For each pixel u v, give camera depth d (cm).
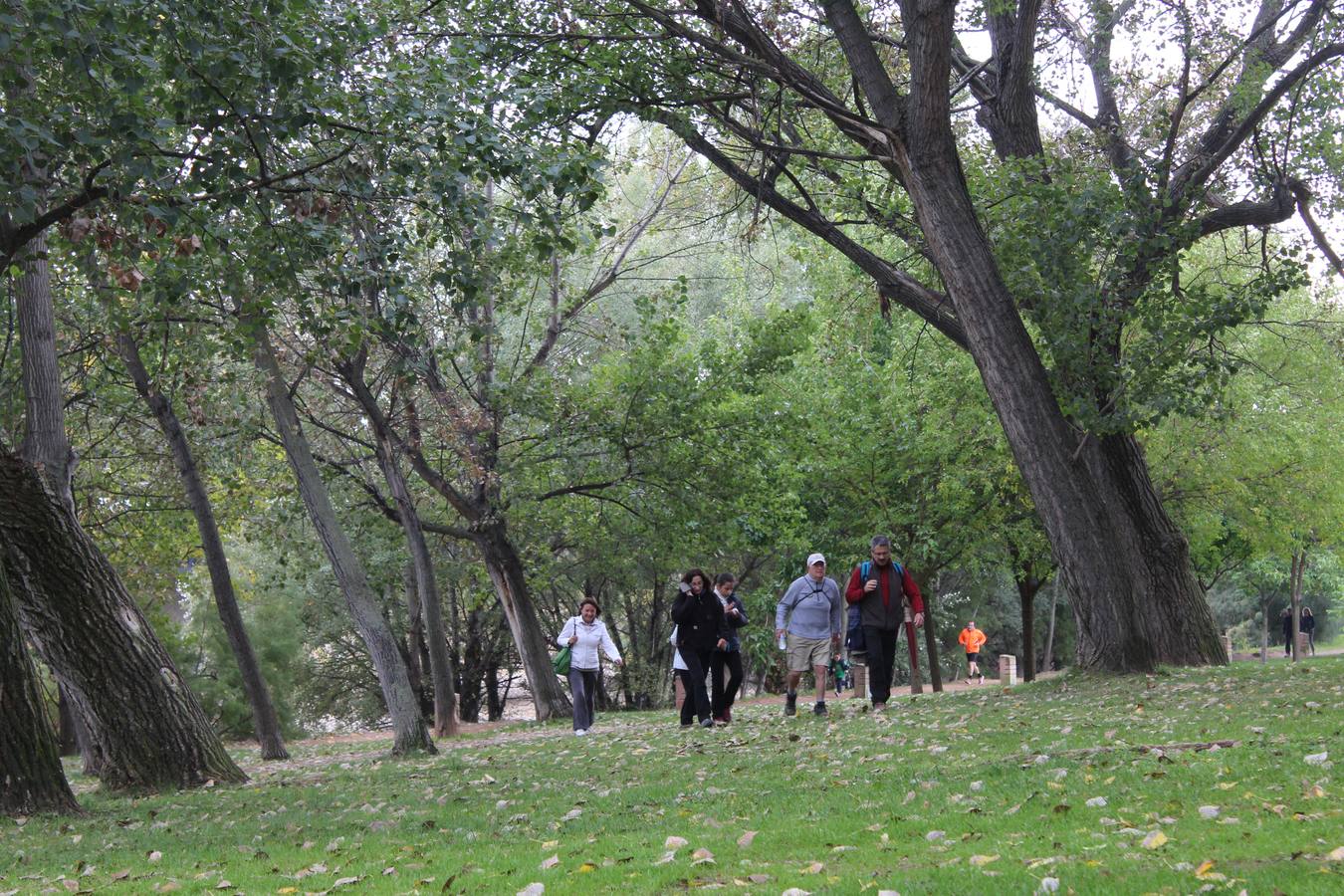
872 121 1820
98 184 1154
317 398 2841
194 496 2472
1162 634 2103
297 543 3453
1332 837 585
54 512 1548
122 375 2431
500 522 3231
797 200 2636
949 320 2067
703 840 783
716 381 3078
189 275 1345
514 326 3641
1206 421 3375
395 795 1309
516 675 5725
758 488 3112
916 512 3316
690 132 1911
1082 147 2272
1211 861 554
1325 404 3562
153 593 3497
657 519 3195
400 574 4078
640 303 3044
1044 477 1820
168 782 1588
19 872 923
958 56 2322
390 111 1197
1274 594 6844
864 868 636
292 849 940
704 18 1842
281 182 1271
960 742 1234
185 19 1089
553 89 1711
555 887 660
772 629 3978
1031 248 1822
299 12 1177
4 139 1023
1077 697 1672
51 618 1554
